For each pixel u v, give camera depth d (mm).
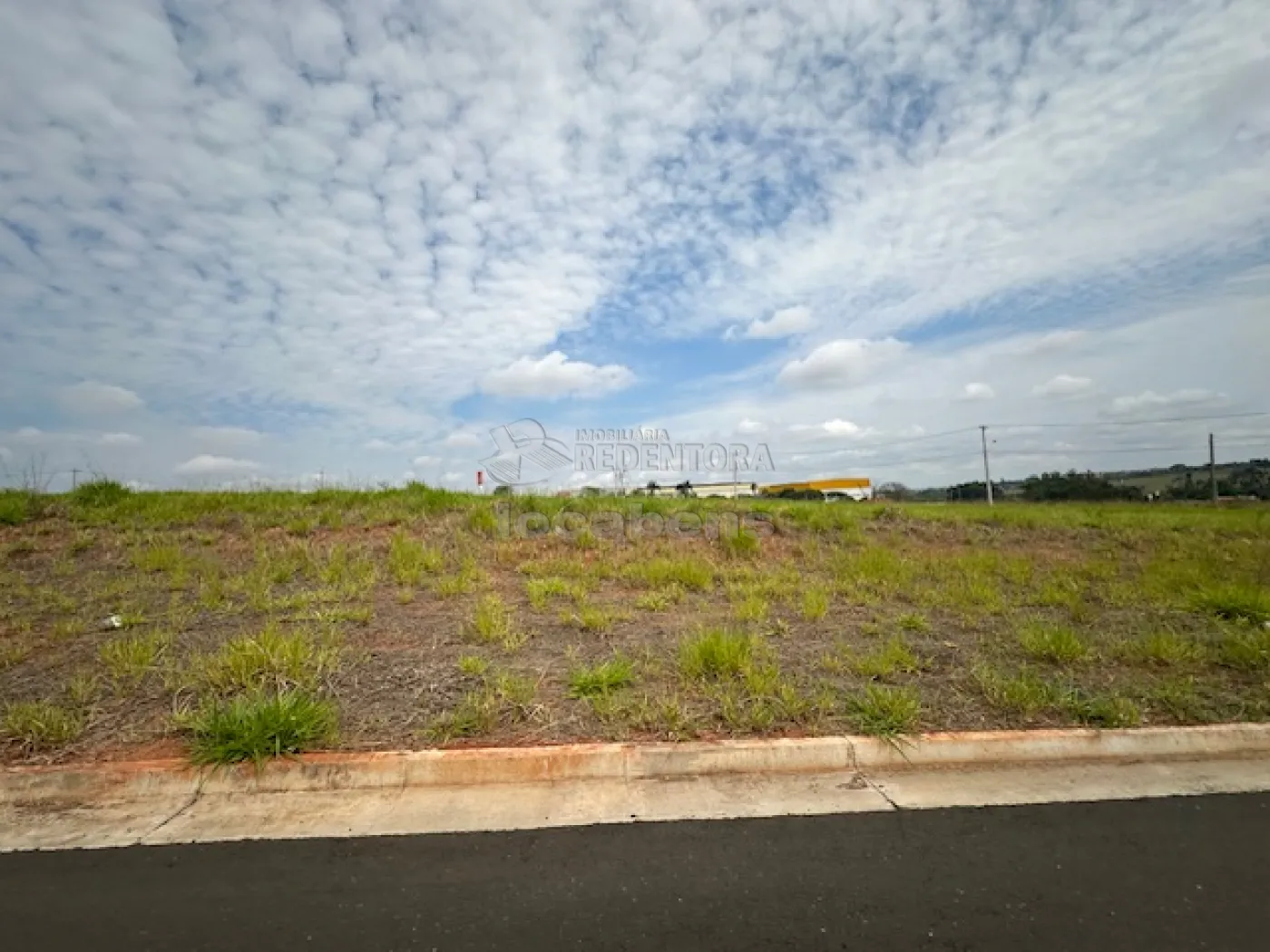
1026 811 3545
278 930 2596
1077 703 4641
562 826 3375
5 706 4363
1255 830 3357
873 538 11672
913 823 3400
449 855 3107
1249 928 2621
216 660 4797
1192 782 3900
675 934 2570
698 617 6805
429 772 3824
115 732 4109
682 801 3646
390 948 2496
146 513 9469
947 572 9023
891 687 4957
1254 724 4461
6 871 2986
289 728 3916
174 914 2691
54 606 6352
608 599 7367
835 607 7316
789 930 2594
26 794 3631
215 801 3641
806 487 37531
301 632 5422
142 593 6844
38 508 9359
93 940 2537
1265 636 5910
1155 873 2977
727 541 10070
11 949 2484
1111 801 3660
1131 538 12609
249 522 9461
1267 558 10930
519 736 4156
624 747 3992
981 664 5512
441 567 8125
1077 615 7039
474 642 5758
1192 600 7484
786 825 3383
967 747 4180
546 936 2564
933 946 2514
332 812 3518
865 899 2779
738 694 4781
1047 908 2734
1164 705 4746
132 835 3295
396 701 4570
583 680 4805
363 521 9938
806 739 4152
